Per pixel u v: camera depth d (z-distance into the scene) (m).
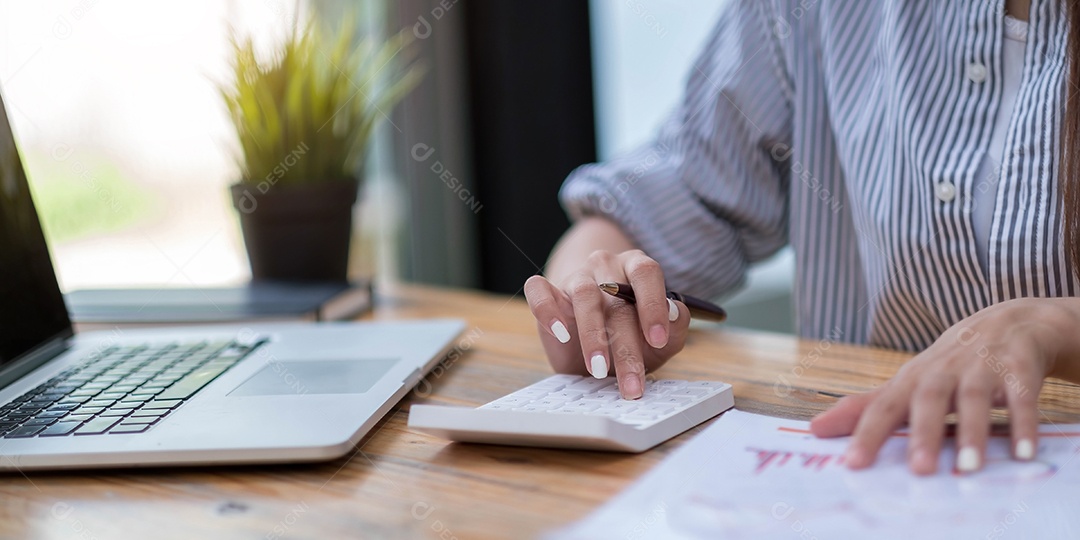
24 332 0.79
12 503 0.53
